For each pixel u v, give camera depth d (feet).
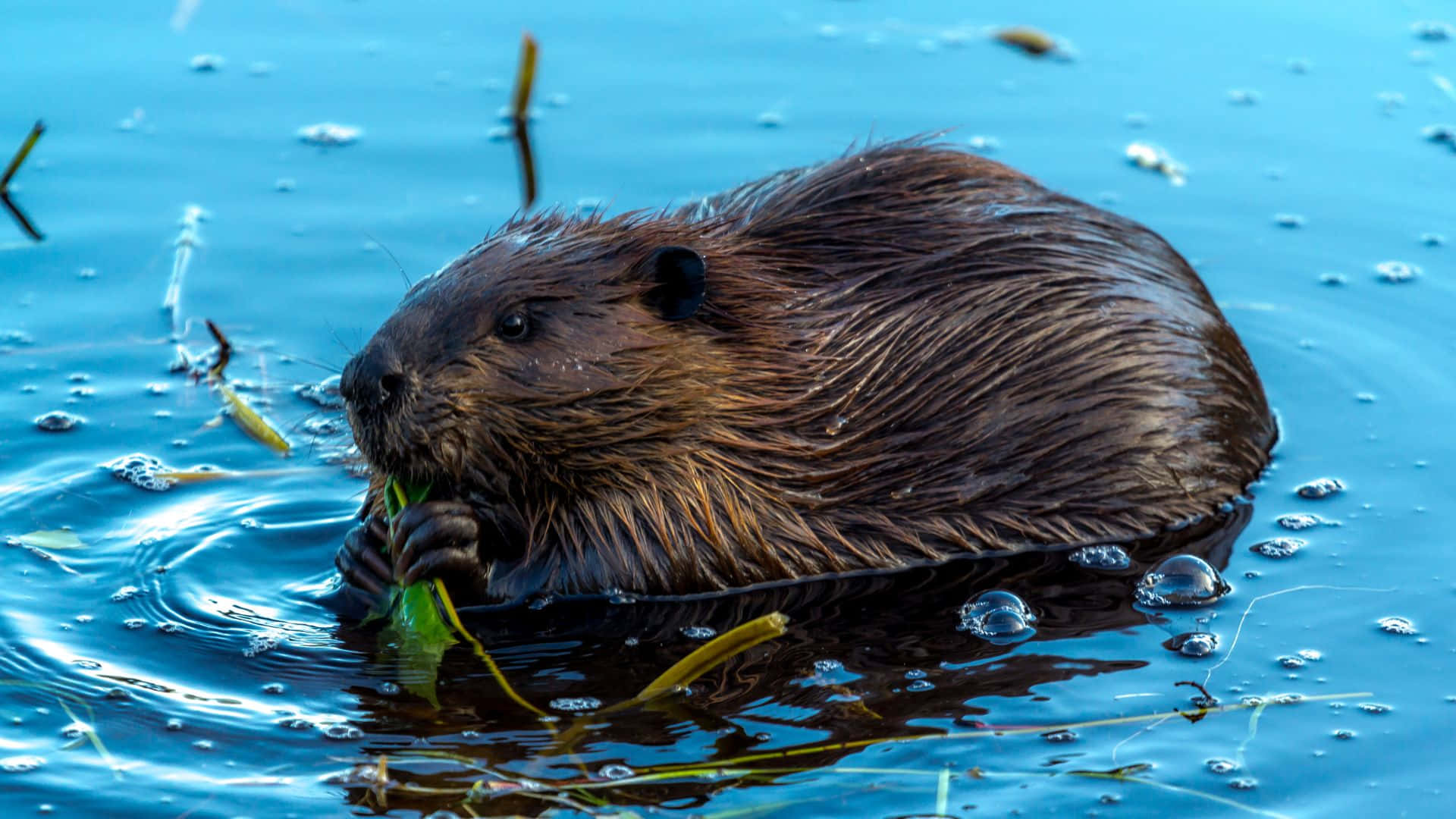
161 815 37.14
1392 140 73.56
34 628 44.60
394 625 45.73
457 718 41.09
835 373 49.11
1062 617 46.34
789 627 46.06
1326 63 79.30
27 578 47.01
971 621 46.11
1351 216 68.74
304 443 55.26
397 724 40.78
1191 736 40.34
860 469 48.73
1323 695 42.14
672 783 38.24
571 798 37.58
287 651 44.16
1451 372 59.31
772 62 78.79
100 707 41.32
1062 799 37.88
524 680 43.06
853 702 41.91
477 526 46.62
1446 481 52.85
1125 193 69.87
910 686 42.78
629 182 69.15
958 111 75.00
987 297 50.57
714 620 46.60
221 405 57.06
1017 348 50.08
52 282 63.00
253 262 64.44
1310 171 71.67
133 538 49.39
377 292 63.05
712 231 50.72
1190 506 51.26
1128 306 51.65
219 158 70.74
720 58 79.10
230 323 61.26
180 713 41.09
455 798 37.65
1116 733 40.50
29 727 40.34
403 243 65.26
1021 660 44.04
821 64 78.74
